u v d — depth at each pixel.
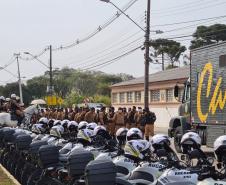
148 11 29.33
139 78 55.59
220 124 17.47
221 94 17.42
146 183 8.00
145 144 8.52
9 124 23.31
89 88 102.88
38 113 32.47
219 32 57.66
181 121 20.73
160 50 77.00
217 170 6.99
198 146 8.28
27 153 11.85
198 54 19.42
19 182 12.46
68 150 10.82
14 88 100.44
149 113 25.23
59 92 94.50
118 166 8.50
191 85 19.98
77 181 7.87
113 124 25.88
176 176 7.27
